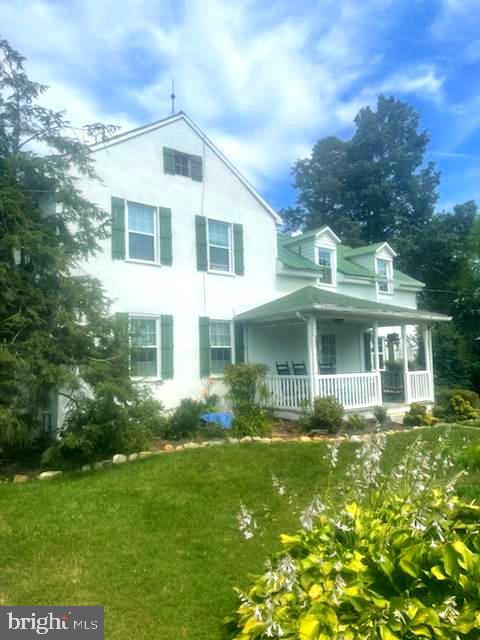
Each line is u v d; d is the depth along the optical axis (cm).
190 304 1338
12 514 619
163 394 1248
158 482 742
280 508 656
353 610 299
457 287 3164
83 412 881
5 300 855
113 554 513
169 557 507
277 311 1288
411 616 277
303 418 1171
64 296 904
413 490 413
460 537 362
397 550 334
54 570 477
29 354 838
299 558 369
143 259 1264
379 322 1609
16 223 893
